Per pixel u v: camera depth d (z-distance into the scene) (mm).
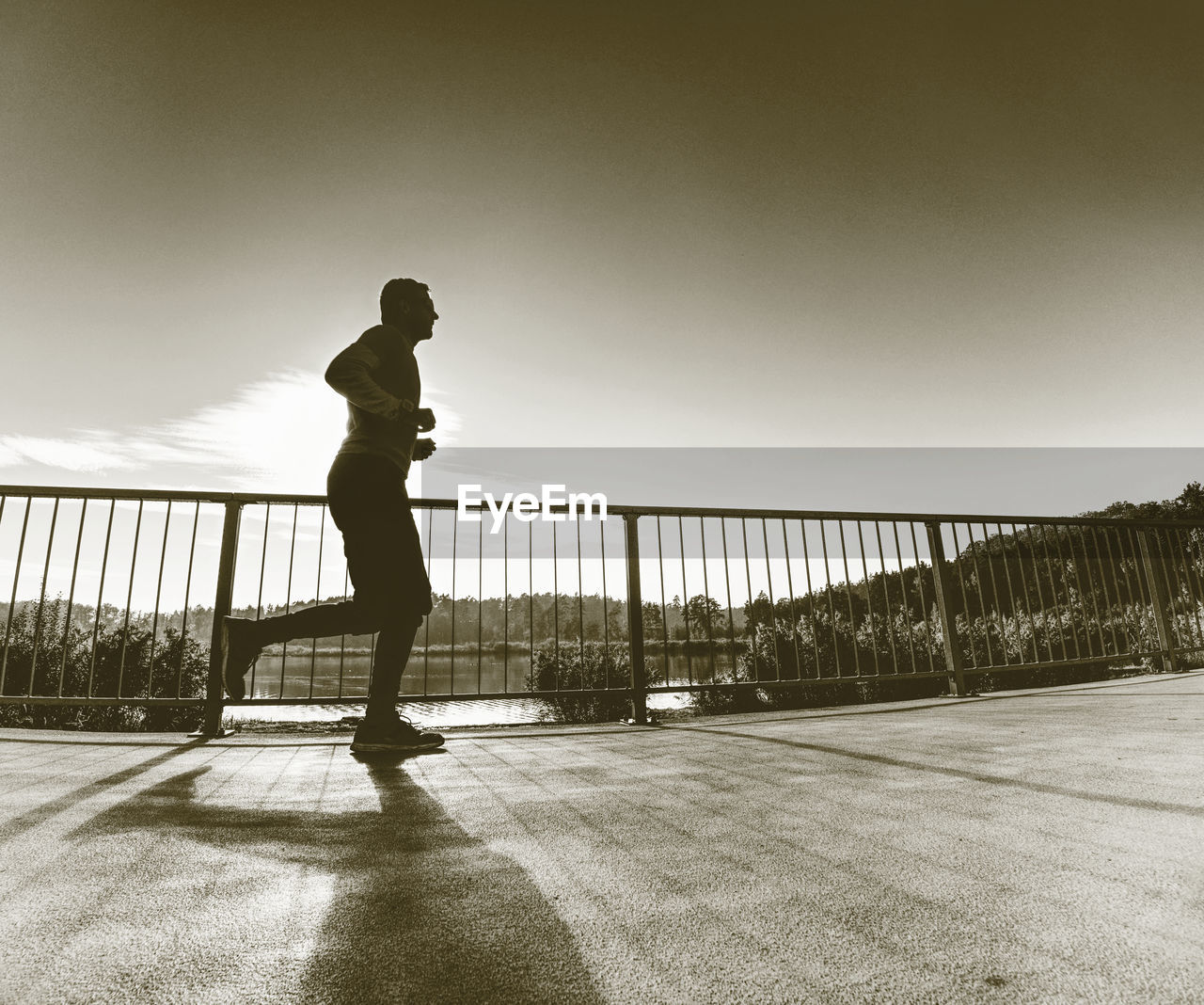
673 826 1688
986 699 4891
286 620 2832
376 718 2936
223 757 2910
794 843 1522
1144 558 6344
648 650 5391
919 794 1953
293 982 912
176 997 872
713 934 1053
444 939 1047
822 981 901
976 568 5566
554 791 2133
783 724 3969
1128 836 1497
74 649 6242
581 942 1034
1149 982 878
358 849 1523
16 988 896
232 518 3936
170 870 1375
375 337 2902
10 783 2297
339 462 2812
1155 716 3439
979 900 1169
